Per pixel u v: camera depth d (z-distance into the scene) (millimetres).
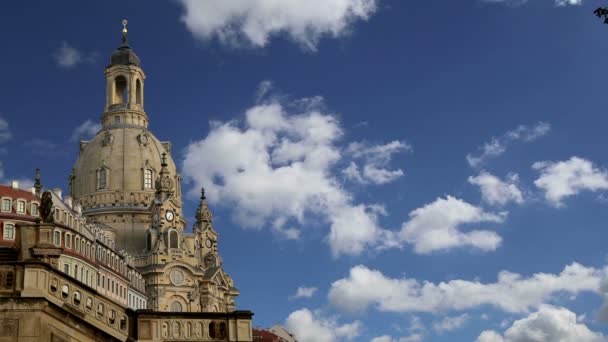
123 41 184000
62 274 35594
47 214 39250
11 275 34125
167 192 162625
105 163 166125
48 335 33812
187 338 39719
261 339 146875
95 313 37250
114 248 136625
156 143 173875
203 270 159125
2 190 108062
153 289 149875
